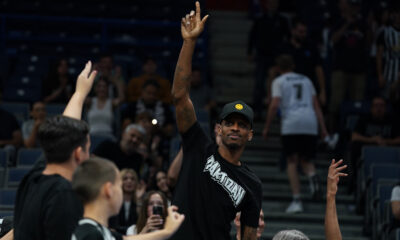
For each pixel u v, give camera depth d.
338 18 16.03
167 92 13.62
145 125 10.91
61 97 14.15
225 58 17.44
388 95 14.05
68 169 4.01
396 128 12.05
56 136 3.96
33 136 11.76
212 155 4.78
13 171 10.20
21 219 3.97
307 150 11.19
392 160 11.48
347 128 12.73
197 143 4.84
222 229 4.65
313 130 11.14
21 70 15.39
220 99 15.73
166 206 7.64
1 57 15.68
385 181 10.71
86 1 18.17
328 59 15.05
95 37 17.77
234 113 4.70
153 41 17.77
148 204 7.61
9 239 4.63
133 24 16.59
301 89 11.26
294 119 11.10
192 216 4.64
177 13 18.08
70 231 3.76
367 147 11.54
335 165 5.50
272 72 13.52
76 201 3.84
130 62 16.14
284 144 11.21
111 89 13.48
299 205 11.12
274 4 14.28
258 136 13.82
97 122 12.52
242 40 17.97
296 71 12.91
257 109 14.20
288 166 11.25
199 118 12.84
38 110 11.88
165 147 11.45
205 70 15.74
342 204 11.78
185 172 4.78
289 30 14.28
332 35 14.25
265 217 11.12
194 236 4.61
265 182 12.30
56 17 16.31
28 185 4.08
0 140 11.74
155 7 18.19
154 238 3.74
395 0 14.82
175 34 17.84
